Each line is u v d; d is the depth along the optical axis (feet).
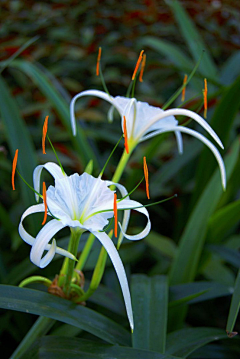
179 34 4.14
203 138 1.70
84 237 1.94
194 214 2.03
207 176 2.37
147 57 3.95
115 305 1.91
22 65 2.43
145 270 2.67
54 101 2.36
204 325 2.32
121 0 4.40
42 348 1.55
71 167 2.57
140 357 1.50
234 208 2.01
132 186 2.51
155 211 2.88
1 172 2.74
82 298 1.64
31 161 2.09
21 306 1.53
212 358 1.96
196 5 4.15
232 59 2.99
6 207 2.88
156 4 4.38
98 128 3.27
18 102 3.49
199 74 2.49
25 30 4.01
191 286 1.91
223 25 4.27
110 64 4.20
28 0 4.46
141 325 1.62
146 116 1.76
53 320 1.65
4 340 2.10
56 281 1.64
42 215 2.01
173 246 2.36
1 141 2.83
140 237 1.52
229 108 2.21
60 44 3.85
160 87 3.83
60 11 4.27
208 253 2.18
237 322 2.39
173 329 1.96
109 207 1.54
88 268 1.97
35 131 2.95
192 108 2.41
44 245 1.45
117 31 4.17
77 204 1.54
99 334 1.58
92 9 4.25
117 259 1.46
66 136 2.92
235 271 2.64
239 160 2.25
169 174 2.56
